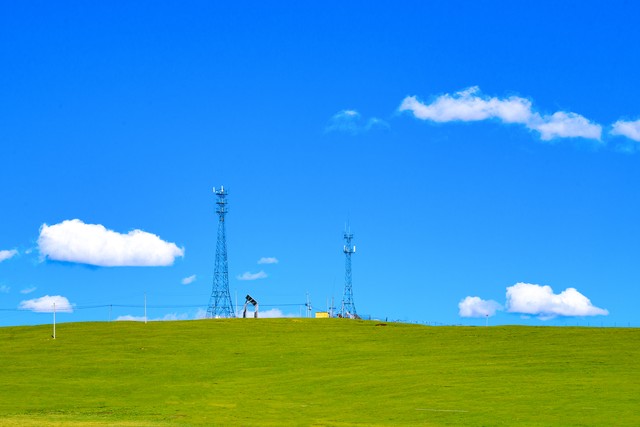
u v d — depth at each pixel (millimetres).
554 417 68625
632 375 86938
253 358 113062
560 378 86812
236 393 89125
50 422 71938
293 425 70000
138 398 87375
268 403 82500
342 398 83062
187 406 81938
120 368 107438
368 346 119875
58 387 94625
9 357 117312
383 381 90688
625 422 65812
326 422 71188
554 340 116500
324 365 104875
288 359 111062
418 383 88000
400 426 68188
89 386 95250
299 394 86812
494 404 75125
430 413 73125
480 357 105000
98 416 76125
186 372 104000
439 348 114750
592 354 102750
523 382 85375
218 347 123375
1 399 87250
